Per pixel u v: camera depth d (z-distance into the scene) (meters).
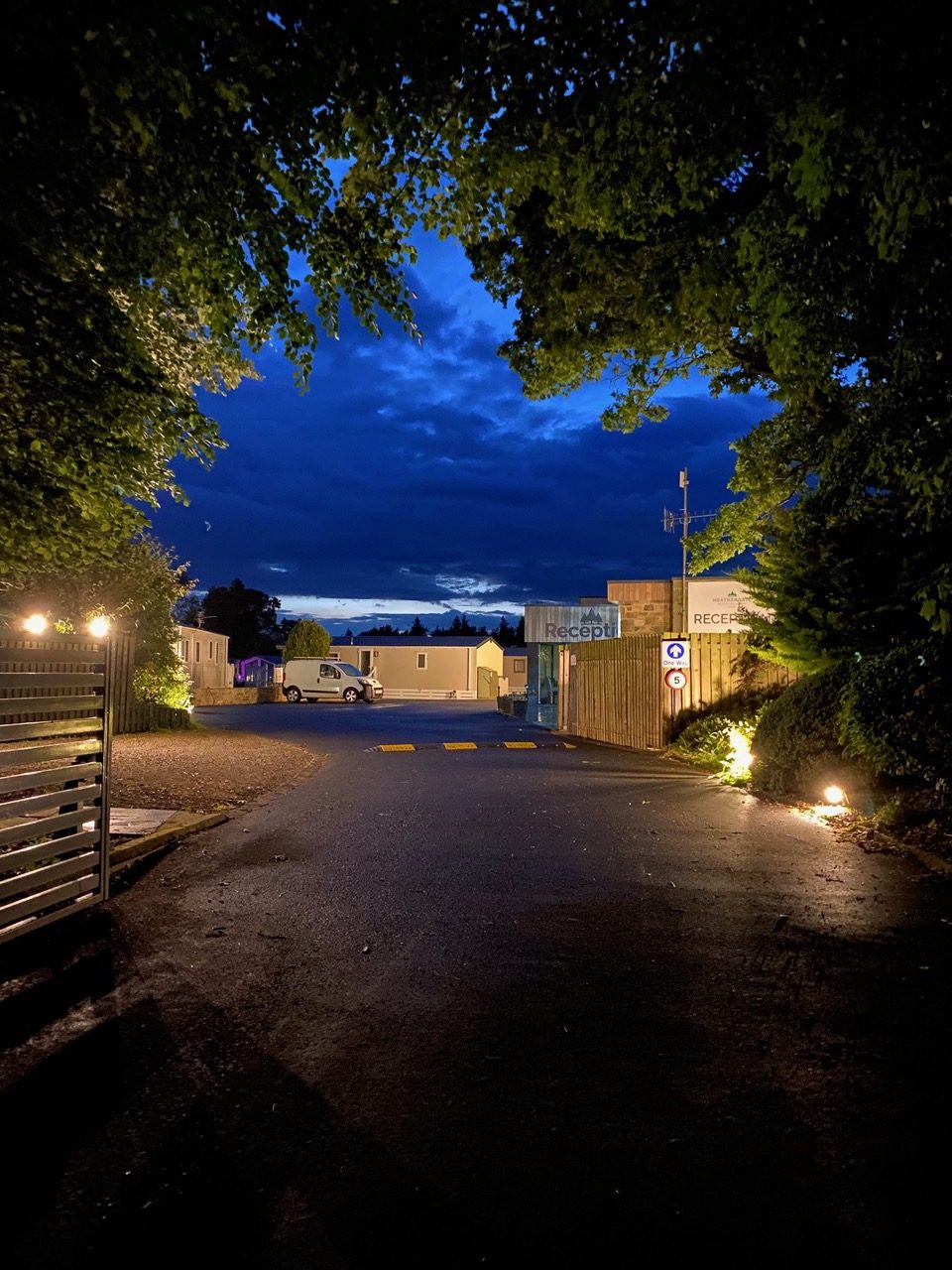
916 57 5.17
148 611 23.00
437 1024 4.38
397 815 10.48
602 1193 2.97
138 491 7.84
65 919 6.13
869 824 9.52
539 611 28.84
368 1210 2.88
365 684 46.53
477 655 63.22
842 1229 2.78
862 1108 3.54
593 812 10.74
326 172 6.01
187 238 6.01
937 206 5.93
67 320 6.30
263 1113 3.50
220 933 5.86
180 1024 4.38
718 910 6.41
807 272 7.64
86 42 4.71
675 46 5.39
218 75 5.10
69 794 6.27
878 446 8.25
